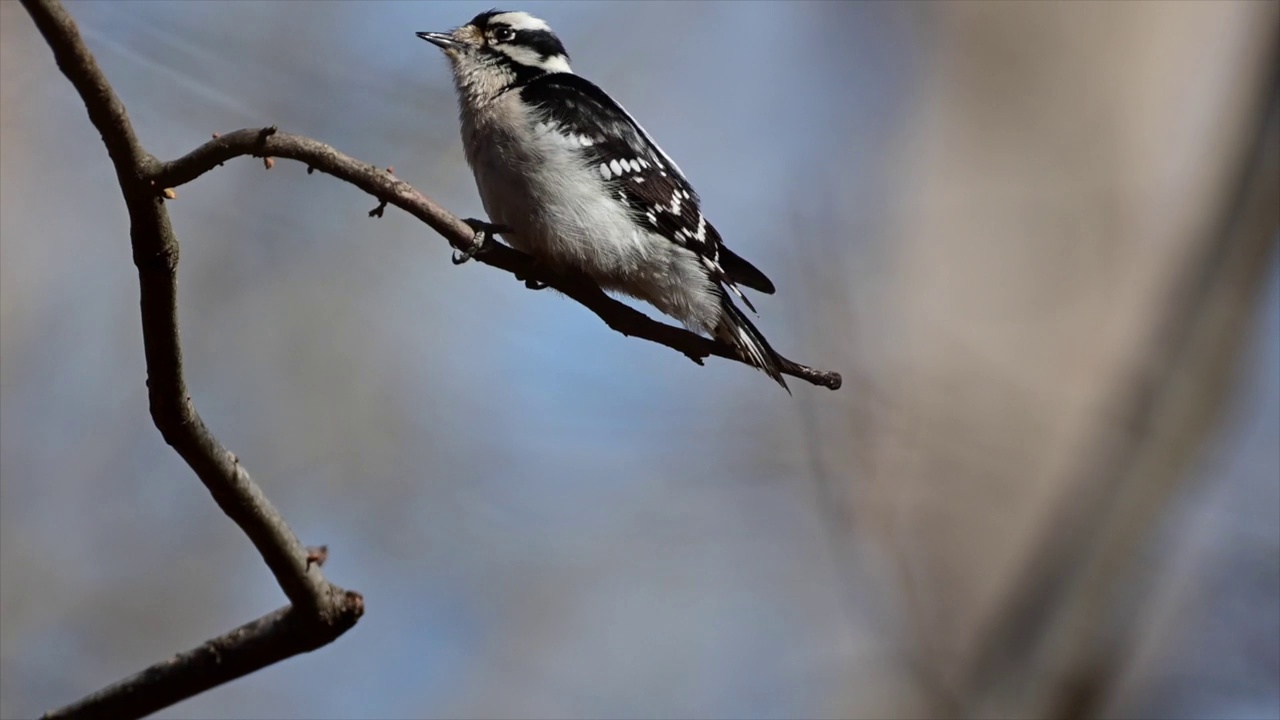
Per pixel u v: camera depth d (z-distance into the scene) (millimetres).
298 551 6395
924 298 14414
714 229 10625
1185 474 11125
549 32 10672
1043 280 14539
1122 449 11250
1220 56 15008
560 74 10344
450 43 10305
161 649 12281
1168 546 11031
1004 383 13836
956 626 12453
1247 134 11992
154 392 5871
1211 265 11594
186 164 5809
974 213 14891
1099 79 15258
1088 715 10719
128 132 5484
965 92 15461
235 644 6570
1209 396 11281
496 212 9750
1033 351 14156
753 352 9047
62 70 5312
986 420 13523
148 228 5664
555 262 9703
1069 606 11016
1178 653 11039
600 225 9555
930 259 14680
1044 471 13141
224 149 6172
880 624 12578
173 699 6586
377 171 7102
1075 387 13852
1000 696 11156
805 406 13312
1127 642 10852
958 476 13078
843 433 13266
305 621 6539
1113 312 14266
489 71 10180
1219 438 11227
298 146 6605
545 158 9539
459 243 7762
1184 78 15078
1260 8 12961
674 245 9805
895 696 12289
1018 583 11477
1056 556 11203
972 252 14656
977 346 14141
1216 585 11117
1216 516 11297
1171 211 14594
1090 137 15070
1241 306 11445
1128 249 14508
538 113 9633
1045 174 15047
